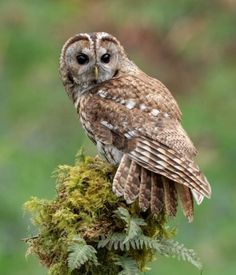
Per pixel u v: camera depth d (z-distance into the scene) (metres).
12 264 14.75
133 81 10.16
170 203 9.13
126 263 8.73
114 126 9.89
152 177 9.30
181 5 22.16
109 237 8.73
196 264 8.77
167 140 9.58
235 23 21.75
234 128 18.33
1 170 16.31
